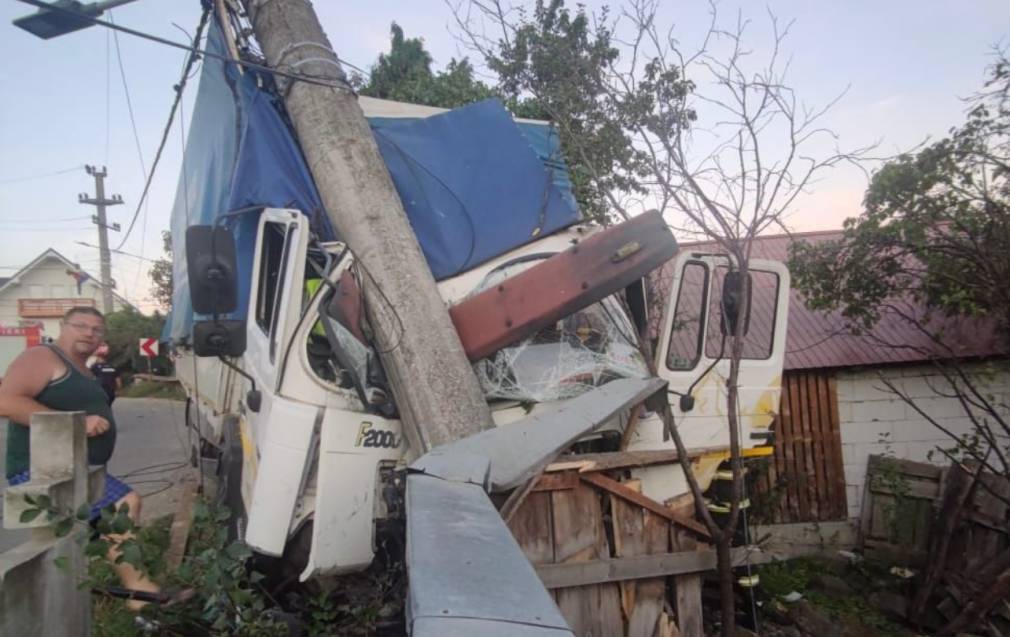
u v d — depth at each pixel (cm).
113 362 2698
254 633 327
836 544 720
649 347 481
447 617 152
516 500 322
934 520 631
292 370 380
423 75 1093
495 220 511
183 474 988
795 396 759
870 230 646
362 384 396
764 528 726
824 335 781
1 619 257
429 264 486
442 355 408
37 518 299
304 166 511
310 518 379
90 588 328
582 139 523
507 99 778
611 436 431
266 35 565
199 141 704
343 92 525
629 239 443
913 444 757
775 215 418
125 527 320
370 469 389
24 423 408
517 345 450
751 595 494
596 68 488
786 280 524
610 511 374
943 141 613
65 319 446
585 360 452
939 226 637
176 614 346
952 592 531
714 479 495
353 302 417
